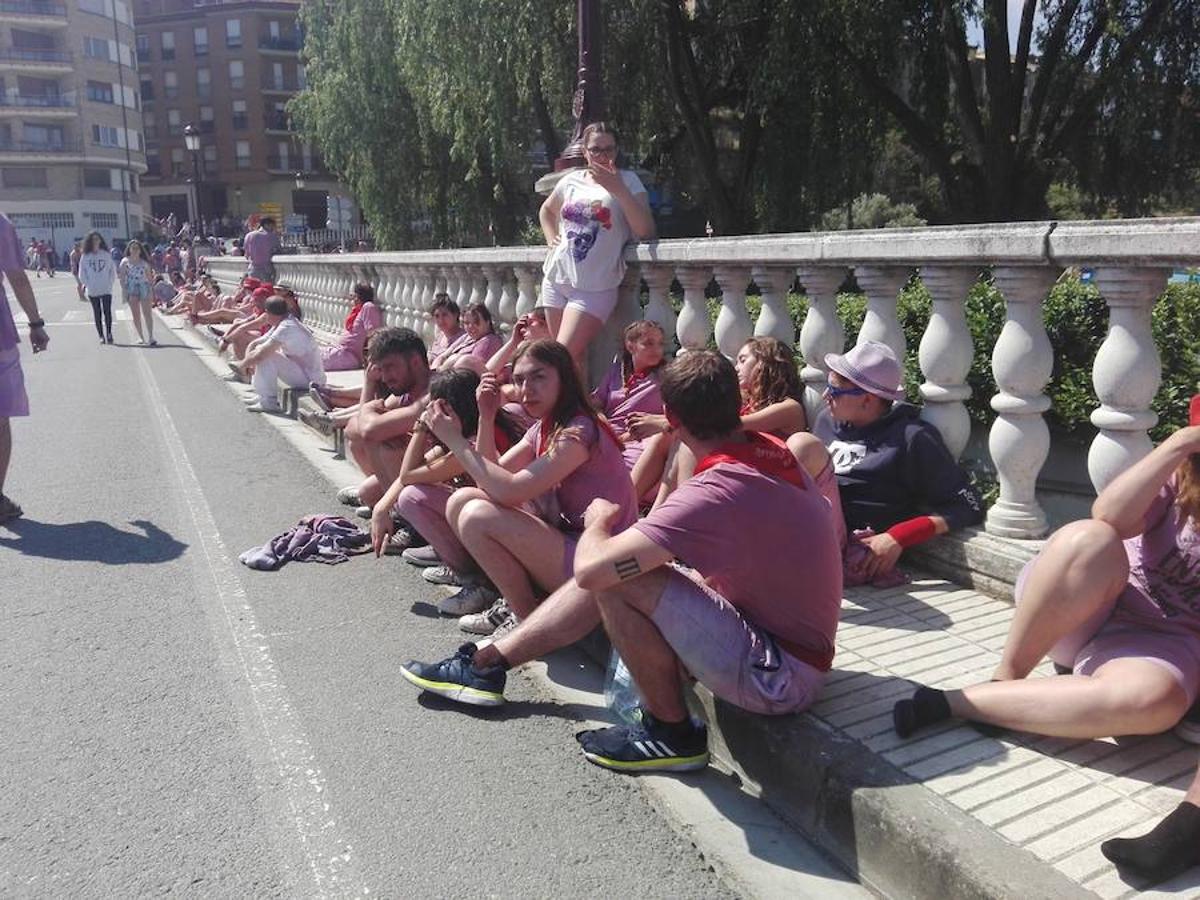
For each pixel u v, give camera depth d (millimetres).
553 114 18266
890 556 4160
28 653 4219
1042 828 2492
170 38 75750
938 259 4164
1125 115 13664
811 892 2652
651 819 3010
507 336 8914
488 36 16359
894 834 2562
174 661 4133
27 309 6199
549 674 4031
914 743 2932
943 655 3553
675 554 2961
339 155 26766
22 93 65500
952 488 4289
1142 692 2697
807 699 3135
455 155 19703
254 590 4988
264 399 10211
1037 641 2963
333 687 3891
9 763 3318
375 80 24234
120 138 70562
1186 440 2783
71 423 9750
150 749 3404
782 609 3080
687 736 3256
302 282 17500
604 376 6742
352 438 6000
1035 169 15367
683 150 19766
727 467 2979
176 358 15430
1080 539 2873
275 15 74562
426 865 2768
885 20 13539
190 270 34344
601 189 6289
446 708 3711
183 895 2643
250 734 3510
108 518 6328
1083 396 5141
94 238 17453
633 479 4609
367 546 5652
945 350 4352
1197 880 2271
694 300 6012
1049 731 2795
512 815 3018
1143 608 2900
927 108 15789
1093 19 14039
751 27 15742
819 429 4734
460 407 4695
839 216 17578
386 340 5781
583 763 3324
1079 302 5453
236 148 76250
